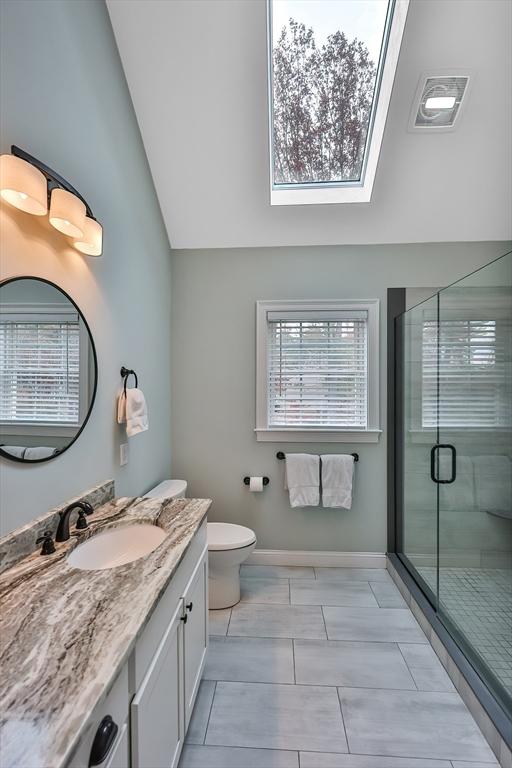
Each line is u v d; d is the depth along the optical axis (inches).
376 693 65.0
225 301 111.3
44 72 52.1
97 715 27.8
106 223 70.9
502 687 60.8
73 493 59.6
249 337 111.1
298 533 111.3
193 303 111.8
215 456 112.3
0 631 32.6
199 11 71.9
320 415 111.0
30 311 49.3
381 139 87.7
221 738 56.4
